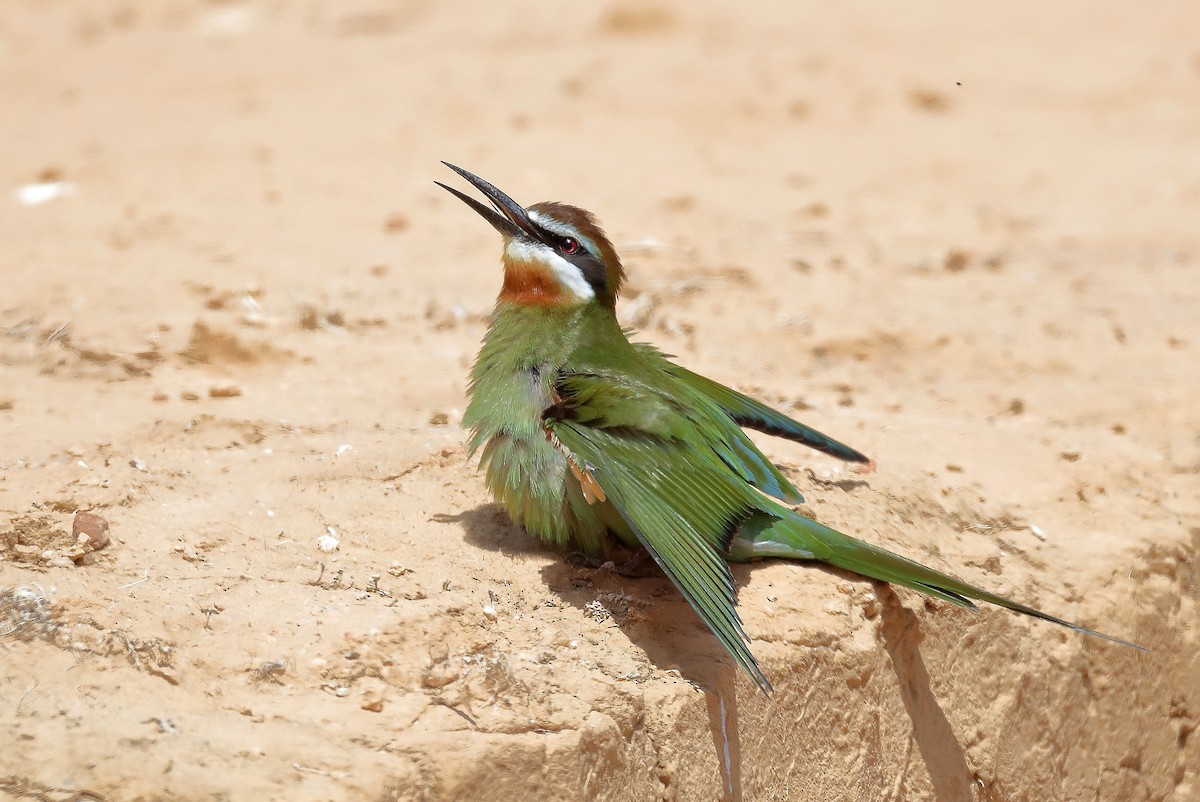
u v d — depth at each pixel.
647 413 8.34
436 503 9.30
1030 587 10.23
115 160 20.47
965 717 9.63
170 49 30.06
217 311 13.39
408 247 16.59
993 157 24.11
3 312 13.05
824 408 12.41
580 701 7.43
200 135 22.53
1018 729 9.95
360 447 10.00
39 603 7.44
